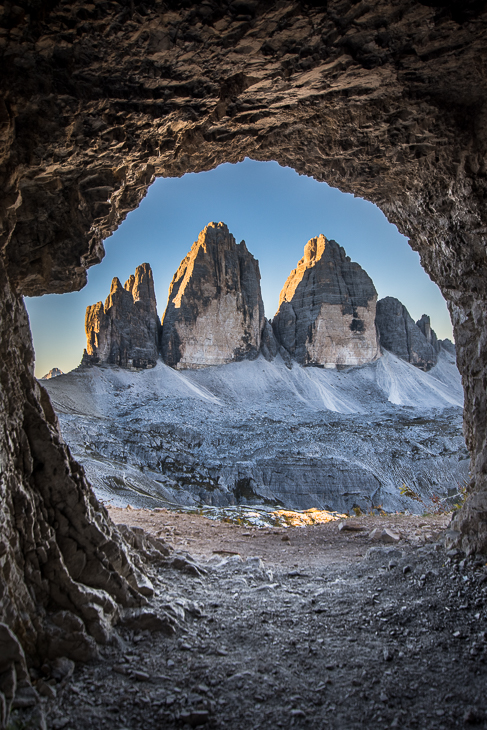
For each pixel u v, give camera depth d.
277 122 7.72
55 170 6.12
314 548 9.55
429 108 6.64
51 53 4.92
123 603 5.46
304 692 4.16
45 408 6.06
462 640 4.99
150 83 5.82
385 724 3.72
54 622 4.50
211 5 4.81
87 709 3.75
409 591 6.35
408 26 5.31
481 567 6.45
